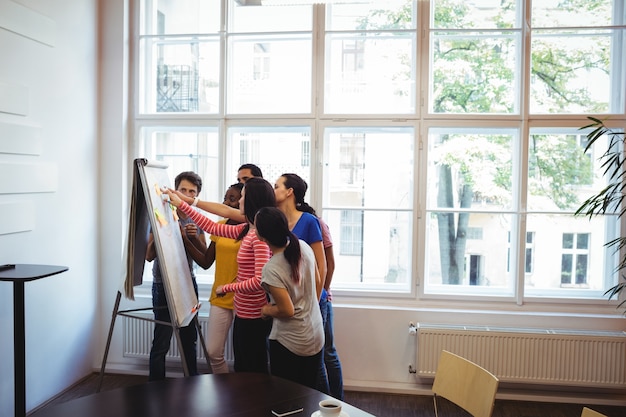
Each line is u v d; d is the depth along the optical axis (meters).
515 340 3.98
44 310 3.82
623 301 3.97
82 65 4.22
